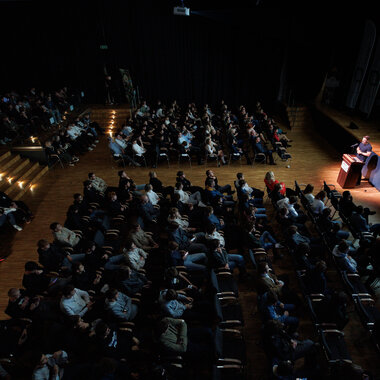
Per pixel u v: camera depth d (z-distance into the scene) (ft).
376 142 34.60
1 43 56.44
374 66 39.42
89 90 60.64
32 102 50.96
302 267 18.31
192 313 15.93
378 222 26.32
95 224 22.47
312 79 52.03
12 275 22.15
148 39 56.59
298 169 35.96
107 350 13.98
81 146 42.52
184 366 14.47
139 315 16.88
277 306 16.33
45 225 27.58
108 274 18.94
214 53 57.67
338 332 14.88
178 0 53.36
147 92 61.11
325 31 46.11
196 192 26.71
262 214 23.84
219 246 19.16
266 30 51.06
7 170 34.60
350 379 11.89
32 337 16.24
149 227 23.71
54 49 57.16
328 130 44.06
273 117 55.31
